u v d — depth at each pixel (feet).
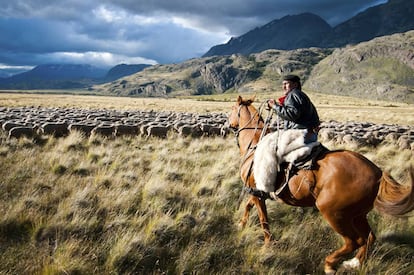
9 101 209.56
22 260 18.52
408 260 20.61
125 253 19.17
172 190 30.12
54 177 32.24
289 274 19.08
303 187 18.67
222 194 29.53
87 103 228.63
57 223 22.21
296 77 19.58
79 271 17.72
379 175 17.22
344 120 132.46
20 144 46.70
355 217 18.47
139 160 40.63
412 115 162.20
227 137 61.98
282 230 23.84
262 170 19.95
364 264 19.13
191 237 22.03
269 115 21.79
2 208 24.04
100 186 30.25
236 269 19.12
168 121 77.20
